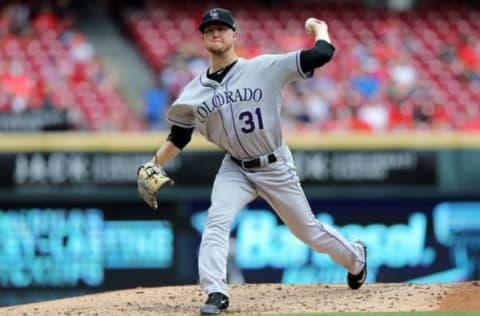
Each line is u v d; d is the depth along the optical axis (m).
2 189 49.69
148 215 49.91
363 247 24.95
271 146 22.75
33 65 66.00
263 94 22.22
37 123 56.88
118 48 74.06
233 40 22.45
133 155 49.94
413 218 51.47
